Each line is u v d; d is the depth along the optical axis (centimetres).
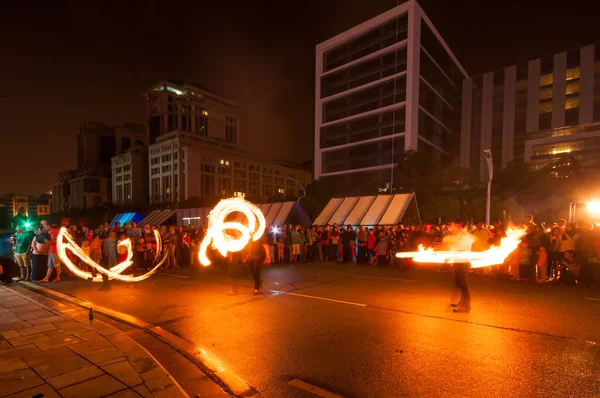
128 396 358
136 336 561
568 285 962
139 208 12225
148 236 1302
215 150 12962
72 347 485
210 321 639
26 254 1101
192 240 1434
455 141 8762
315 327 602
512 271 1062
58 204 18450
